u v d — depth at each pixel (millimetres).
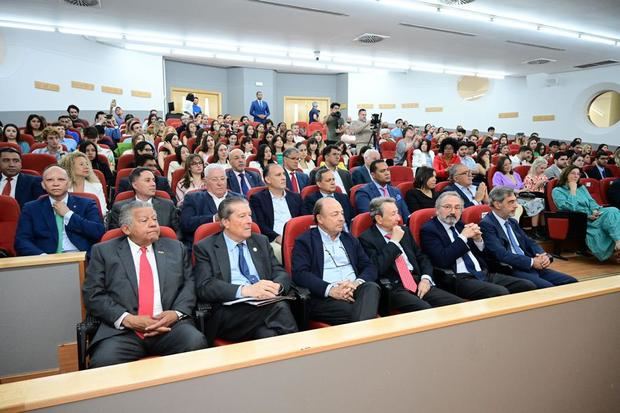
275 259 2322
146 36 8047
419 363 1111
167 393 876
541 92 11570
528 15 6656
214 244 2166
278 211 3418
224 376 918
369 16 6668
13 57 7477
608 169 6531
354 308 2082
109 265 1922
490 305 1248
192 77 12344
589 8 6320
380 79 13633
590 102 10820
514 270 2746
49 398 797
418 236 2795
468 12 6484
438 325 1127
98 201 2836
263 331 1934
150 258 2020
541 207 4809
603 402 1414
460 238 2596
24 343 1920
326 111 14141
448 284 2547
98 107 9398
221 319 1954
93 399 824
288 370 973
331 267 2357
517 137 10484
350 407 1037
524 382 1260
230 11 6469
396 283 2441
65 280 1977
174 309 1938
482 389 1195
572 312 1341
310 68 13172
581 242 4535
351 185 4418
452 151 6000
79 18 6852
